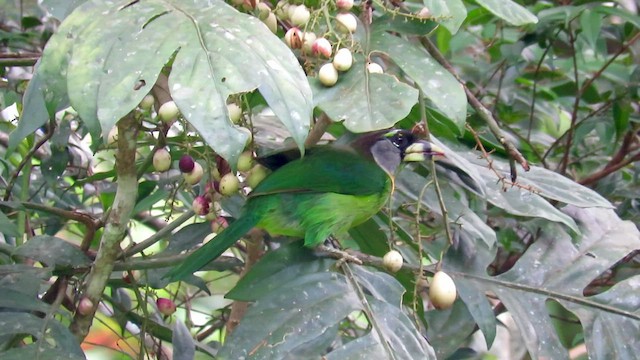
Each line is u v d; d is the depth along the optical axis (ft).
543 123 28.27
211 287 27.17
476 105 16.46
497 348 25.55
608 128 22.58
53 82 11.61
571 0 23.06
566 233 17.06
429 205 16.92
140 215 22.98
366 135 17.06
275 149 16.63
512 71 24.56
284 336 13.01
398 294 14.88
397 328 13.50
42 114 12.68
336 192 15.93
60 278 15.88
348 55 14.60
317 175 15.89
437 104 14.66
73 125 22.56
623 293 16.03
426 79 15.03
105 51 11.29
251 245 17.42
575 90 24.56
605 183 22.20
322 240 15.58
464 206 16.96
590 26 20.56
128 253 16.46
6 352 12.97
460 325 18.26
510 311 15.83
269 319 13.23
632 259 21.22
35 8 21.40
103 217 16.98
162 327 18.03
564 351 15.58
